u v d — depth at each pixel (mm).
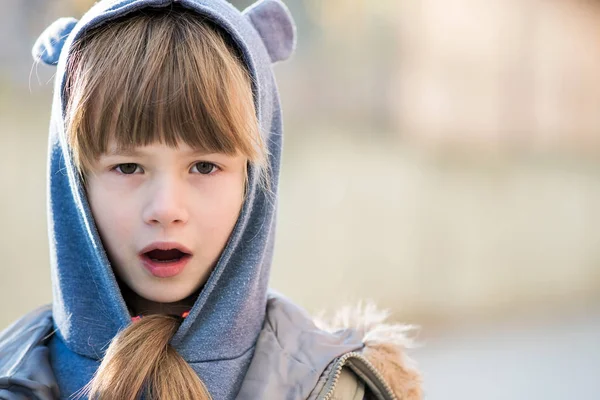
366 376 2957
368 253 11461
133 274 2695
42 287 8633
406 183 12875
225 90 2562
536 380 9523
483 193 14008
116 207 2611
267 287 3057
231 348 2859
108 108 2488
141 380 2555
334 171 12289
